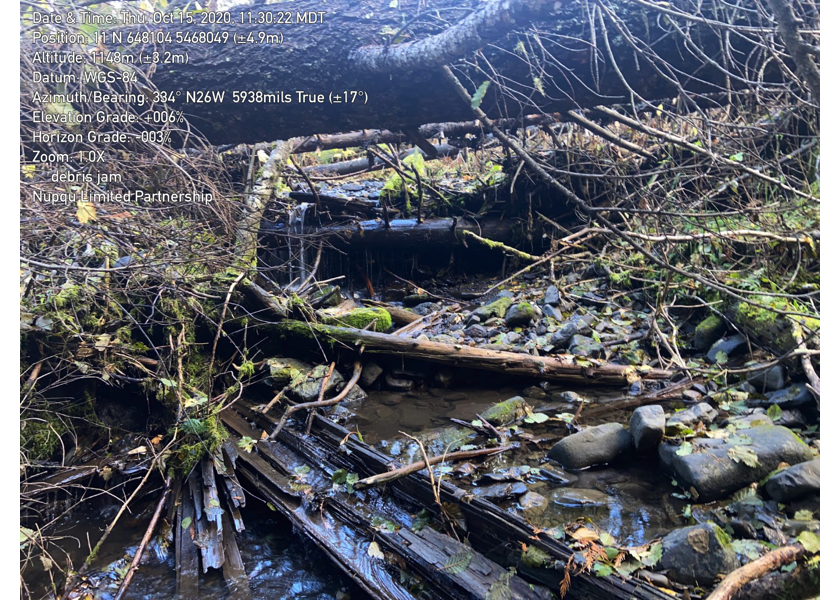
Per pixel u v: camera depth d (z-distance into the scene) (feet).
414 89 11.36
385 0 11.76
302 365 11.89
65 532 8.67
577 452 7.82
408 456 8.58
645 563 5.57
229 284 12.01
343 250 18.30
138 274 9.80
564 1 8.03
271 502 8.46
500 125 13.26
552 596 5.67
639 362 10.95
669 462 7.26
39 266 8.40
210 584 7.23
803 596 5.10
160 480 9.61
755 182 12.32
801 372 8.45
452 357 11.20
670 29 10.86
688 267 11.18
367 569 6.73
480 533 6.75
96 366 10.38
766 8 10.64
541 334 12.71
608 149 15.52
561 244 15.75
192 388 10.71
